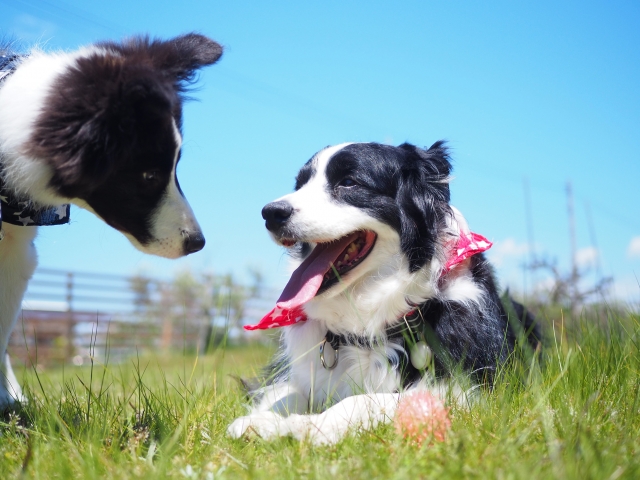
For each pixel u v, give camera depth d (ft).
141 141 2.12
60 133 1.92
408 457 1.45
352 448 1.60
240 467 1.52
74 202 2.30
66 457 1.60
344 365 2.35
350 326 2.33
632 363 2.27
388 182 2.36
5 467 1.60
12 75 2.10
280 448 1.67
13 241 2.29
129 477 1.42
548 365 2.32
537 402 1.75
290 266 2.66
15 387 2.58
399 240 2.33
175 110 2.24
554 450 1.36
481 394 2.07
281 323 2.41
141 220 2.31
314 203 2.29
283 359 2.59
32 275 2.43
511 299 3.11
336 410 1.88
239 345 7.93
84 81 1.97
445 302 2.30
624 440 1.54
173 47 2.35
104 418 1.93
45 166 2.00
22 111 2.00
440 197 2.47
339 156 2.38
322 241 2.30
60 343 8.82
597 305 3.16
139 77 1.95
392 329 2.32
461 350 2.24
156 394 2.36
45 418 1.98
